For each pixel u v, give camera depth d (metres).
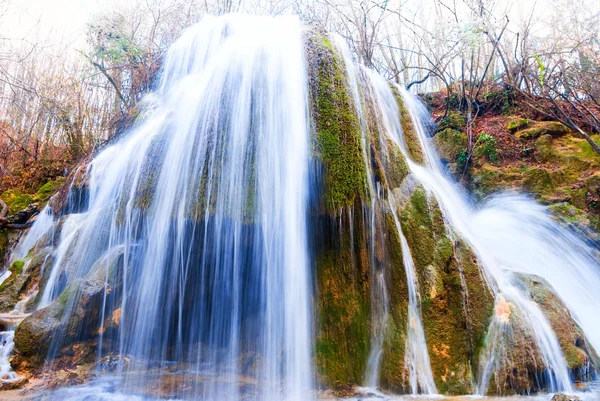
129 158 5.49
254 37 5.07
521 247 5.71
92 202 6.27
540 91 8.34
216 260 4.23
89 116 11.09
